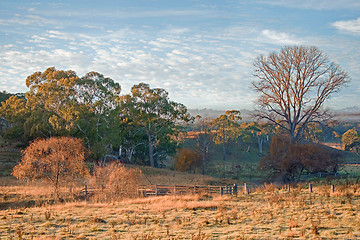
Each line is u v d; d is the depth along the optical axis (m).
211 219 17.50
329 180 34.97
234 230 14.84
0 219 17.81
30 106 69.00
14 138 68.88
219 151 98.00
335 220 15.59
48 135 61.28
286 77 44.66
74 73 69.50
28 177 29.86
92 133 58.94
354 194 22.72
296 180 43.28
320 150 42.06
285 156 42.59
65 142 30.84
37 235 14.23
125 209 21.00
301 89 44.22
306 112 43.56
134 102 74.38
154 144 79.50
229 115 96.88
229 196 27.23
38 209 21.73
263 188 31.55
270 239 12.91
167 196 27.44
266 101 46.16
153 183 44.84
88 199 29.34
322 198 22.33
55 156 29.34
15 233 14.52
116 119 63.75
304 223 15.42
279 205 20.72
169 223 16.81
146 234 14.39
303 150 42.00
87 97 61.69
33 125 59.47
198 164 71.69
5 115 74.75
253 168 76.69
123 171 30.23
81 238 13.68
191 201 24.89
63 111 58.31
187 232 14.69
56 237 13.70
